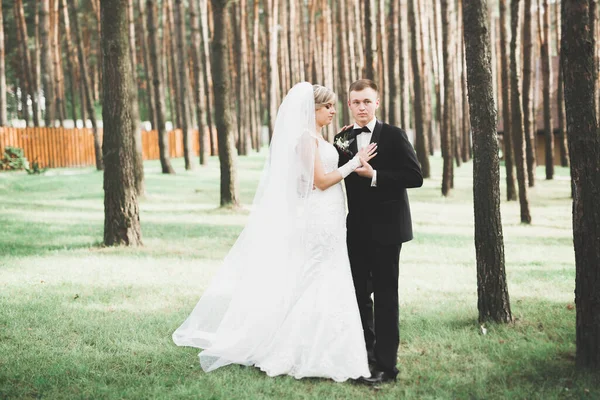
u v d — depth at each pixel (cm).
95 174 2295
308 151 444
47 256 856
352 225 447
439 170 2786
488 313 543
